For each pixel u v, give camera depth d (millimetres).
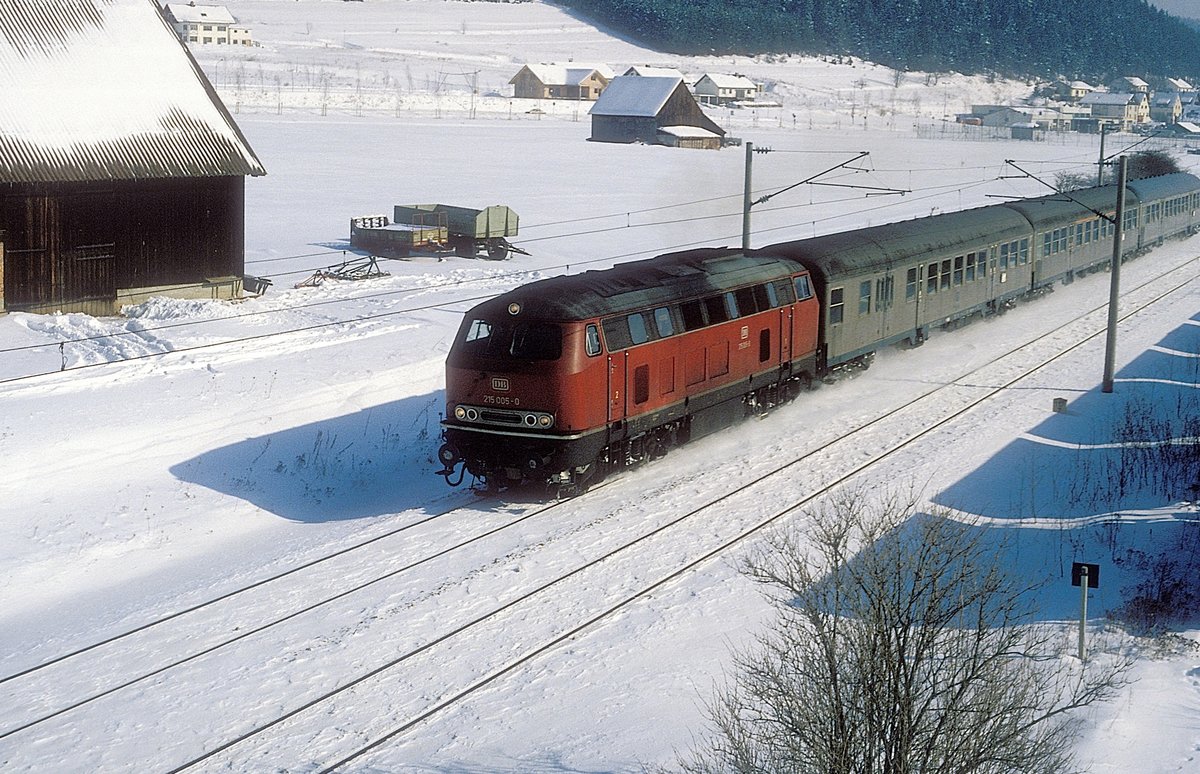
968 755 10250
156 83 33531
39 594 16672
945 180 84625
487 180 73062
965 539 18078
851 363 29234
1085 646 14531
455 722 12906
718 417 23453
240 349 28281
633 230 54531
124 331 29703
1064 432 25297
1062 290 43656
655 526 18875
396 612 15578
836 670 10688
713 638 14922
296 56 182625
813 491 20797
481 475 20219
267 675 13891
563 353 19047
